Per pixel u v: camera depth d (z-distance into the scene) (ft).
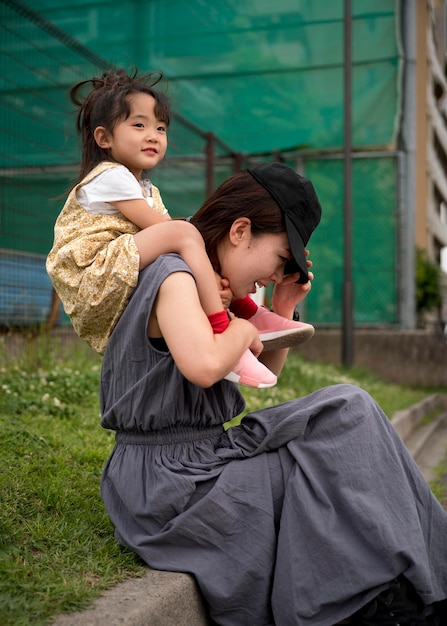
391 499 6.35
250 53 29.22
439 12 66.08
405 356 32.71
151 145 8.05
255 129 32.60
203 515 6.43
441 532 6.59
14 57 19.99
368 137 32.65
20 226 24.36
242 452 6.77
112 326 6.80
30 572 6.31
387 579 6.10
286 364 23.26
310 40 29.37
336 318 34.86
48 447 10.53
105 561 6.68
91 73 21.59
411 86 32.04
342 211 34.99
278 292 7.63
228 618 6.47
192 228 6.70
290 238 6.70
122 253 6.59
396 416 19.56
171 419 6.67
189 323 6.14
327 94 30.76
